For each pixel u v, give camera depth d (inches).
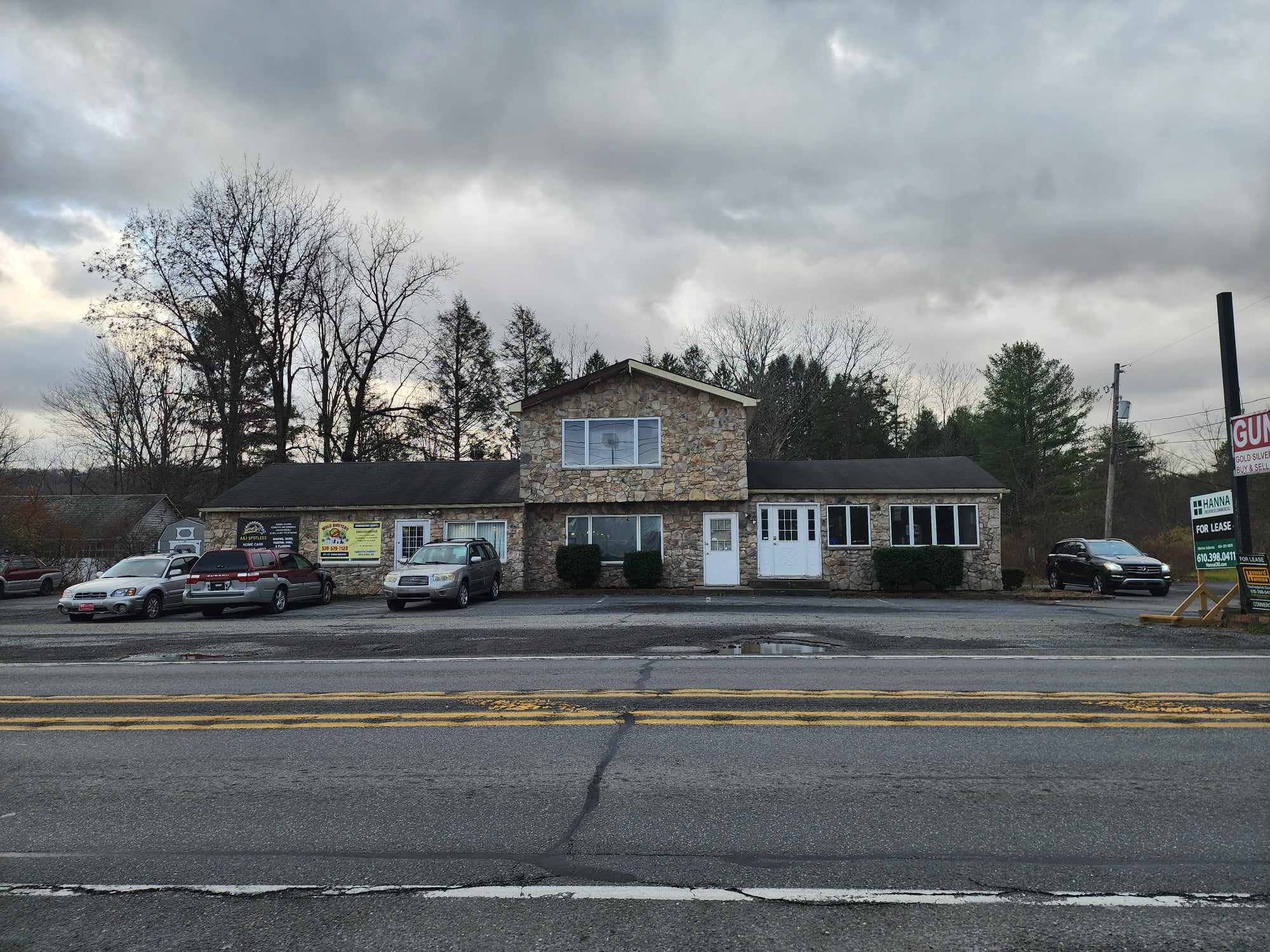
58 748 258.2
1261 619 548.4
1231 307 585.0
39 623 749.9
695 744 250.1
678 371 1988.2
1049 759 232.7
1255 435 555.8
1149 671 373.7
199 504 1777.8
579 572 1005.8
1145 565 967.6
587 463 1040.2
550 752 243.6
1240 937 134.7
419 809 198.2
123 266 1409.9
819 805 197.2
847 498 1036.5
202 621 712.4
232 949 134.2
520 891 153.4
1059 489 1891.0
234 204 1457.9
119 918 145.7
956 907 145.5
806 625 577.9
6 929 142.1
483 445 2027.6
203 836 184.1
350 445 1587.1
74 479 2324.1
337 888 156.3
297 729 277.4
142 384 1959.9
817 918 141.7
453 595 780.6
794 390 1764.3
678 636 518.3
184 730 278.8
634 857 168.7
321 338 1584.6
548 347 2142.0
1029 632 531.8
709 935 136.1
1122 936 135.1
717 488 1023.6
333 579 998.4
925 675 365.4
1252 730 262.7
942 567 962.1
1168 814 190.4
